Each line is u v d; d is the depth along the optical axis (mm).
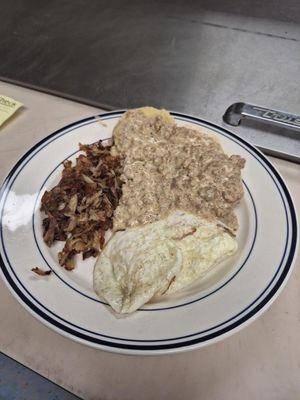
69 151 821
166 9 1269
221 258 647
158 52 1109
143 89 990
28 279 613
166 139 808
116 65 1068
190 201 721
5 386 626
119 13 1262
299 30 1172
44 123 914
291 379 539
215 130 825
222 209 706
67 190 742
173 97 961
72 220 705
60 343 579
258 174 745
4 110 923
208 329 546
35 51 1132
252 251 642
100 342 536
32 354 571
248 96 958
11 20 1258
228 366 552
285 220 674
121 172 783
